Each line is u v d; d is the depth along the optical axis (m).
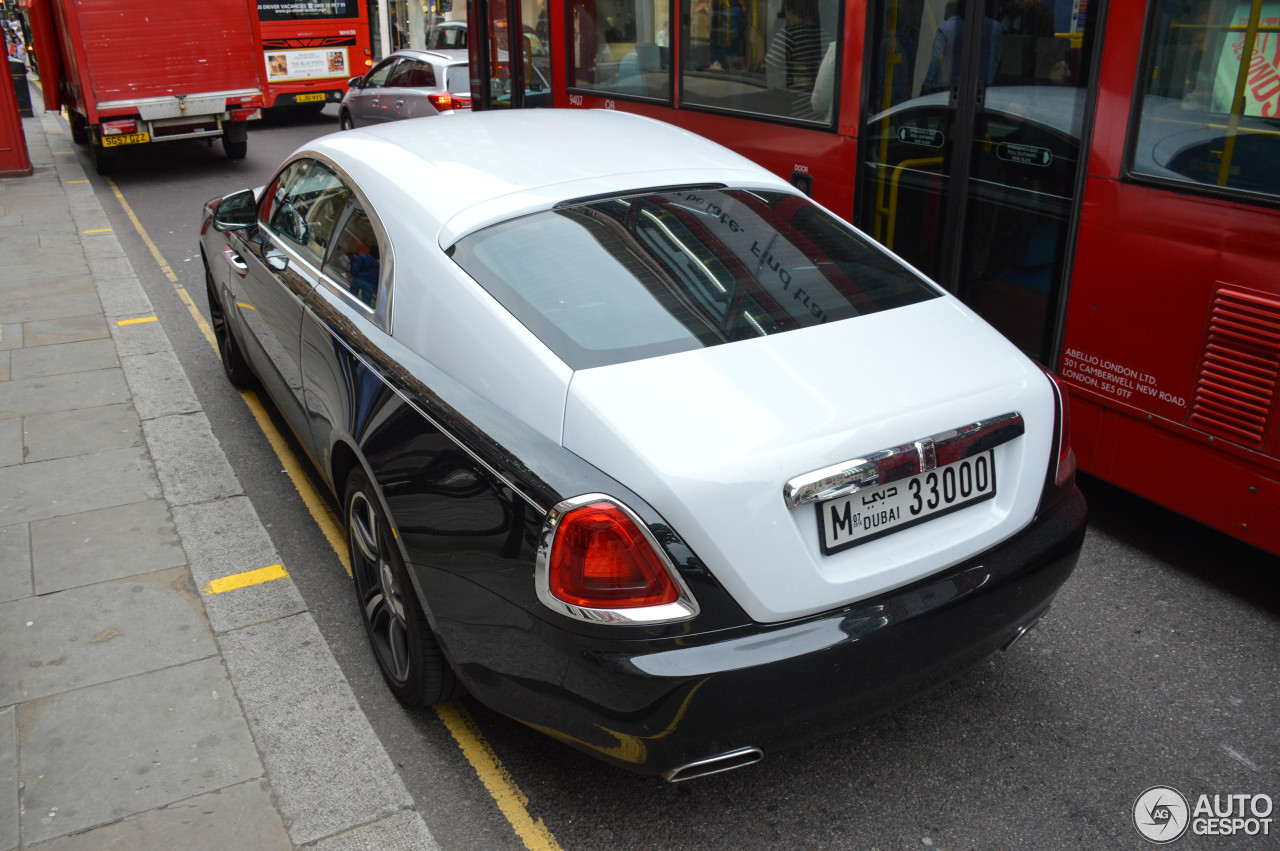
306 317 3.44
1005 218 4.20
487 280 2.67
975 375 2.53
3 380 5.83
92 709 3.01
